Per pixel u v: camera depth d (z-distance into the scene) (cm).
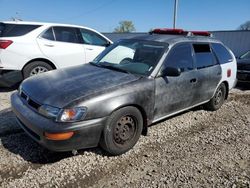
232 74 618
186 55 476
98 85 358
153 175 337
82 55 744
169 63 433
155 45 451
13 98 399
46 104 328
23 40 650
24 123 347
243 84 920
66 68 448
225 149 418
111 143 355
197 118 549
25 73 659
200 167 360
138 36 503
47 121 319
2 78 638
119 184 316
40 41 673
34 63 669
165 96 423
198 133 474
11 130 432
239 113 606
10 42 632
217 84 566
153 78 401
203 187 318
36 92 355
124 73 407
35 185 304
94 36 788
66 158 360
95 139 340
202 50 525
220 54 584
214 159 384
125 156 376
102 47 790
